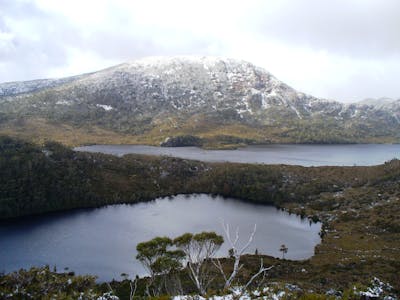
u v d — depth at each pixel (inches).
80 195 7007.9
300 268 3472.0
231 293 1424.7
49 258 4210.1
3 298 1583.4
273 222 5959.6
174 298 1434.5
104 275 3710.6
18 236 5049.2
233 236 5083.7
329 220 5954.7
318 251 4372.5
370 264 3440.0
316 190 7824.8
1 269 3870.6
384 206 6112.2
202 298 1401.3
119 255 4311.0
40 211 6417.3
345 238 4852.4
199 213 6520.7
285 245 4751.5
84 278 1852.9
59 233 5201.8
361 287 1963.6
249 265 3535.9
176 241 1752.0
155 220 5954.7
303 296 1362.0
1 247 4584.2
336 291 2219.5
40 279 1796.3
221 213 6545.3
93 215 6289.4
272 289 1486.2
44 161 7470.5
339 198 7116.1
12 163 7022.6
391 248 4188.0
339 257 3959.2
